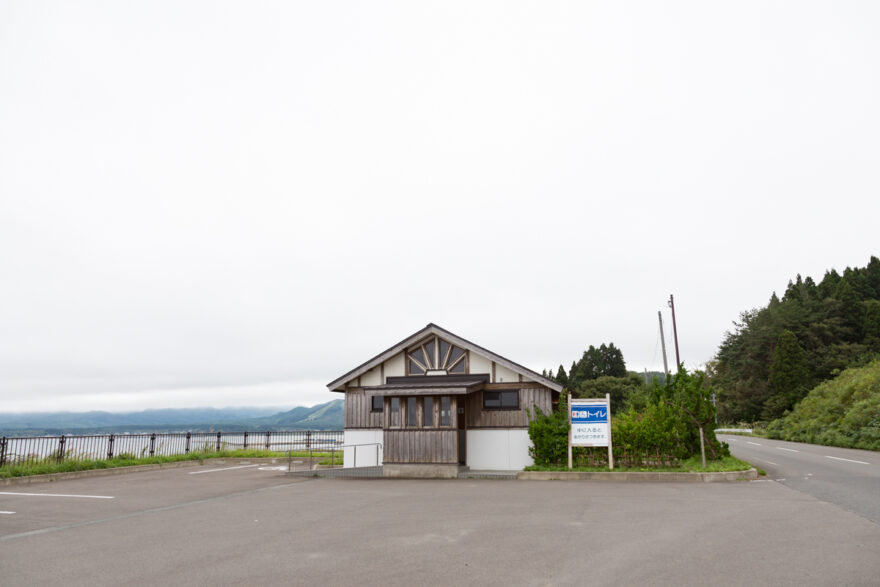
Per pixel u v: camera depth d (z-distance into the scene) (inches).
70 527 381.7
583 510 421.4
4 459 704.4
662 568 256.7
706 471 621.6
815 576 240.2
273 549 306.8
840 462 777.6
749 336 2404.0
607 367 3016.7
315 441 1064.2
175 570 266.1
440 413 729.0
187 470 829.2
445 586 233.8
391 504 473.4
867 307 2405.3
